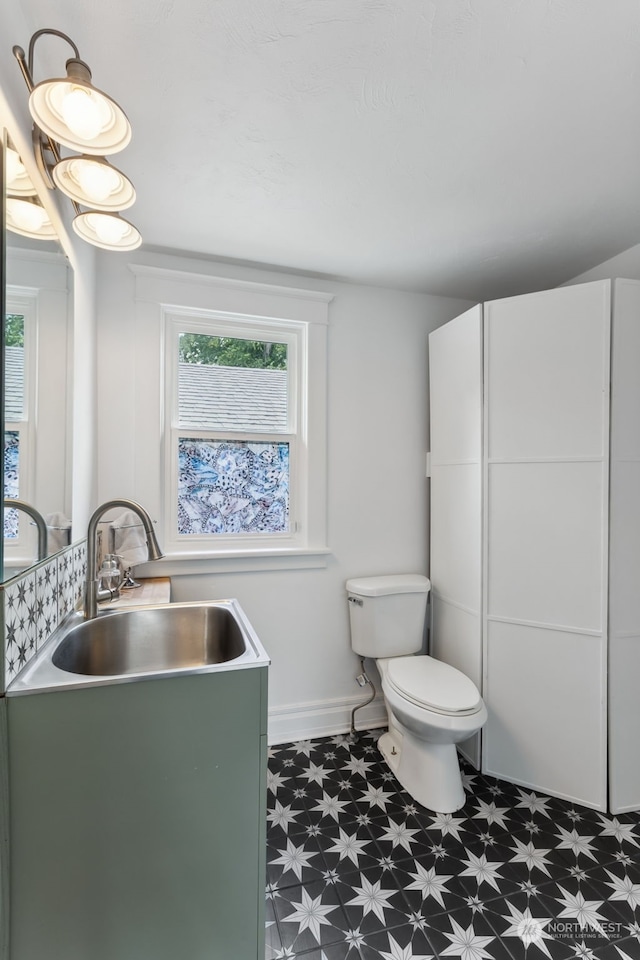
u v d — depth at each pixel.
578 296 1.81
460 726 1.65
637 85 1.16
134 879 1.00
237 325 2.23
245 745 1.07
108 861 0.98
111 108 0.91
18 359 0.98
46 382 1.19
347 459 2.39
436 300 2.56
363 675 2.31
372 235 1.92
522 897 1.36
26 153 1.04
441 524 2.34
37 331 1.12
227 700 1.06
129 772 0.99
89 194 1.12
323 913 1.30
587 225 1.85
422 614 2.27
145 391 2.02
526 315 1.92
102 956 0.98
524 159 1.45
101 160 1.02
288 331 2.32
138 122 1.28
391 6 0.96
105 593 1.60
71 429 1.45
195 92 1.18
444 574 2.30
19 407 0.99
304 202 1.68
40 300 1.14
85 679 0.97
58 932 0.95
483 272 2.27
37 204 1.12
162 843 1.01
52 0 0.95
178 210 1.73
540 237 1.94
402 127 1.31
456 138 1.36
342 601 2.37
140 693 1.00
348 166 1.48
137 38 1.04
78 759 0.96
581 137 1.35
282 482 2.32
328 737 2.29
